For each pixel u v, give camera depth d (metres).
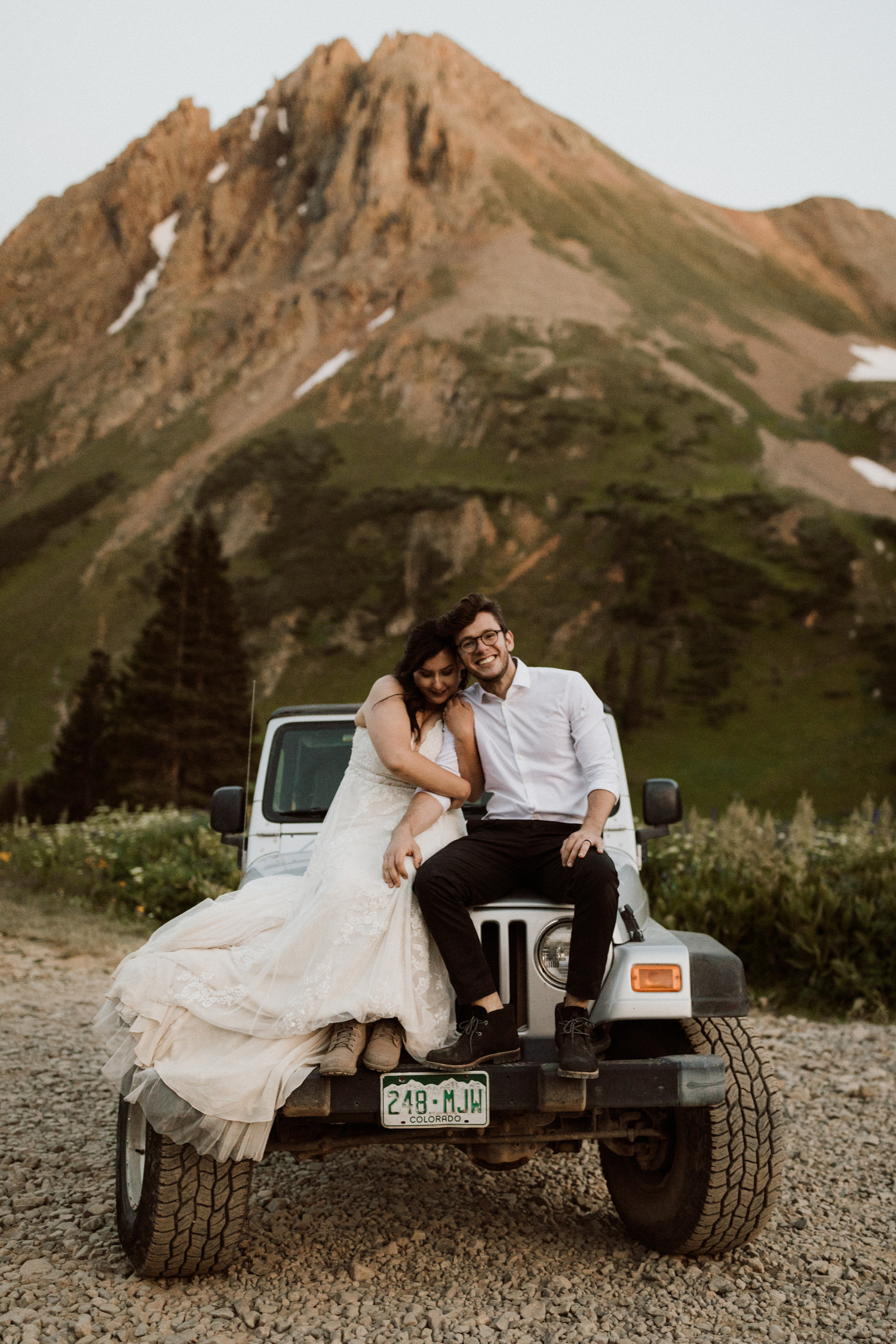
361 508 153.88
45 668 146.50
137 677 58.19
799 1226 3.86
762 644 117.31
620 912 3.58
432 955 3.35
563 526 144.12
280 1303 3.24
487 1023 3.16
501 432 173.38
